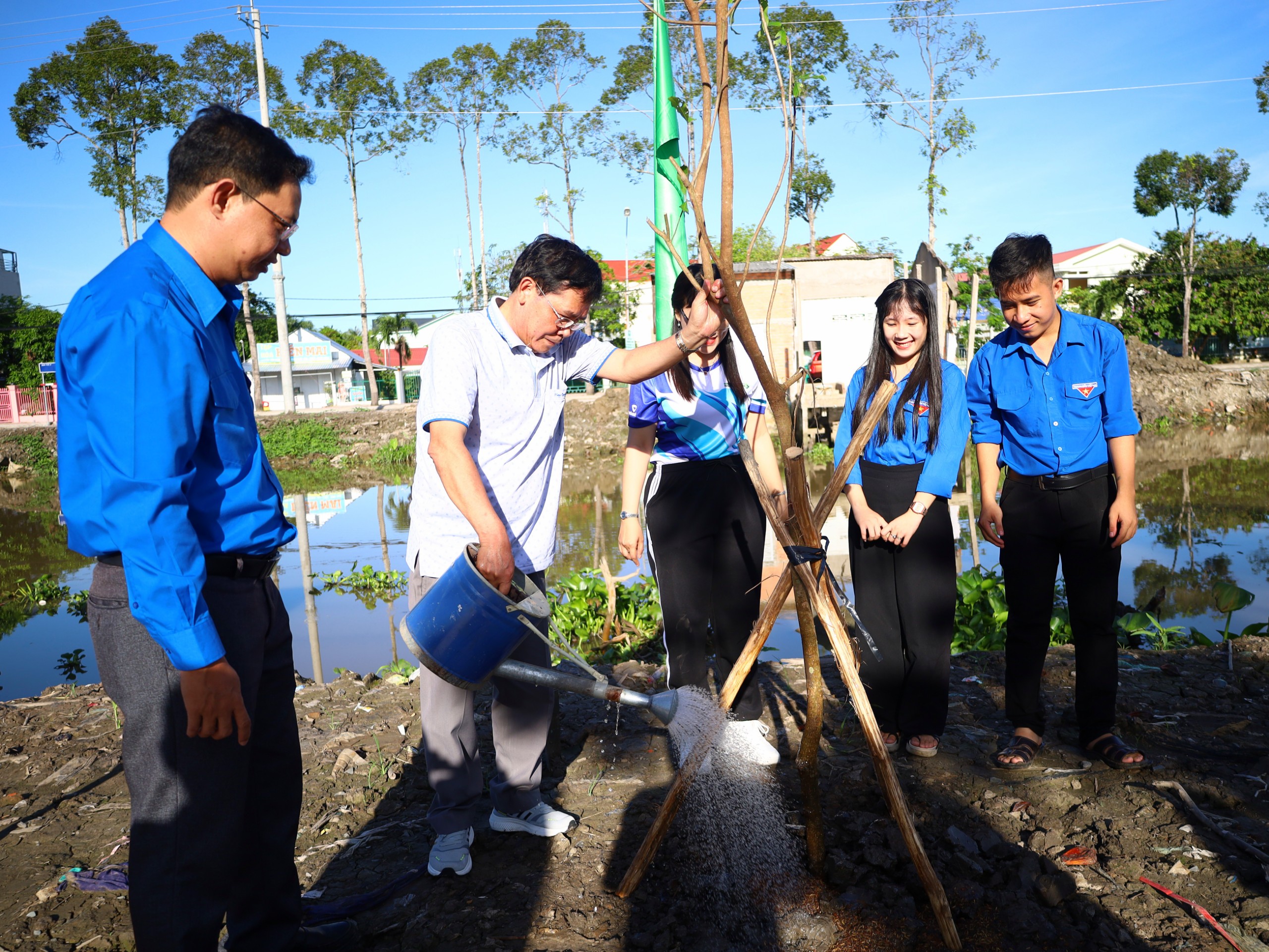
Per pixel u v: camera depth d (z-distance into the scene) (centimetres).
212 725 174
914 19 2633
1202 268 3697
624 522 341
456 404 236
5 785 360
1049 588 321
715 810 290
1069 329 310
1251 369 3158
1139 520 1170
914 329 312
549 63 3247
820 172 3319
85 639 805
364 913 253
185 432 171
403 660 597
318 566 1032
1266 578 812
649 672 468
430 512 258
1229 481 1520
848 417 334
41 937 252
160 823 182
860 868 251
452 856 264
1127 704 379
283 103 3089
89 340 164
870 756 333
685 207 304
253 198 182
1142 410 2700
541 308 245
